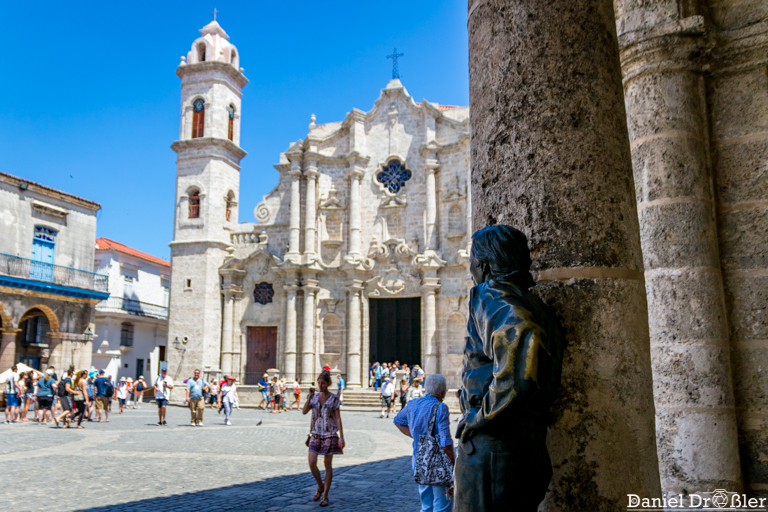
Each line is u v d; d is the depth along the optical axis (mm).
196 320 39250
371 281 39062
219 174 41250
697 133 4934
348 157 40469
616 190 3164
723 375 4570
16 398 23859
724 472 4430
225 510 8508
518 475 2578
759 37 4754
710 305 4652
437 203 39125
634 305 3084
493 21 3422
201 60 43250
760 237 4699
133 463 12898
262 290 40438
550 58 3232
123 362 48844
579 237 3088
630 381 2990
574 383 2984
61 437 18141
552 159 3160
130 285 50750
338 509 8648
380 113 41344
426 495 5672
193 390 23344
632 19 5285
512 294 2715
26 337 36875
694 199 4809
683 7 5102
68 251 37156
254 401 37250
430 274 37469
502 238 2859
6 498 9141
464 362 2902
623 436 2938
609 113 3232
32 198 35000
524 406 2578
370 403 35719
